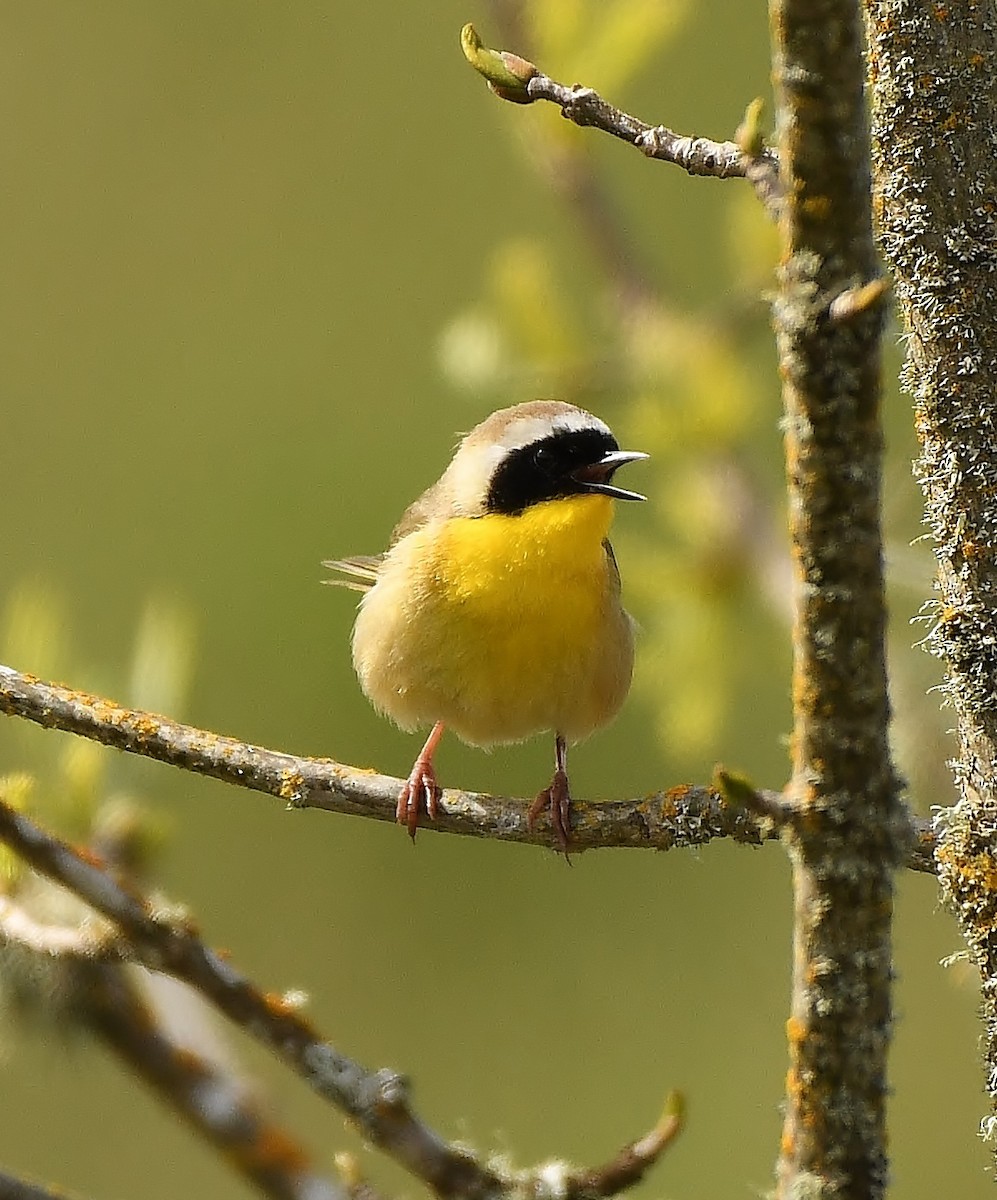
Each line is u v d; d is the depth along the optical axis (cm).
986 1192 1388
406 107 1816
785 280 507
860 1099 555
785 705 1463
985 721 608
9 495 1725
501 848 1579
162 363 1773
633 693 1242
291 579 1689
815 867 545
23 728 759
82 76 1816
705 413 1066
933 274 603
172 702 781
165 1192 1354
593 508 953
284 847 1582
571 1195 542
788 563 1063
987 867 608
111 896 573
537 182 1342
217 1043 667
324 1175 630
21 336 1769
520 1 1078
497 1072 1460
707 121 1670
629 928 1542
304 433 1752
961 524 608
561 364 1086
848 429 514
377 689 1002
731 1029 1472
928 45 595
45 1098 1369
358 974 1526
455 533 959
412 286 1773
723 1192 1380
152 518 1728
